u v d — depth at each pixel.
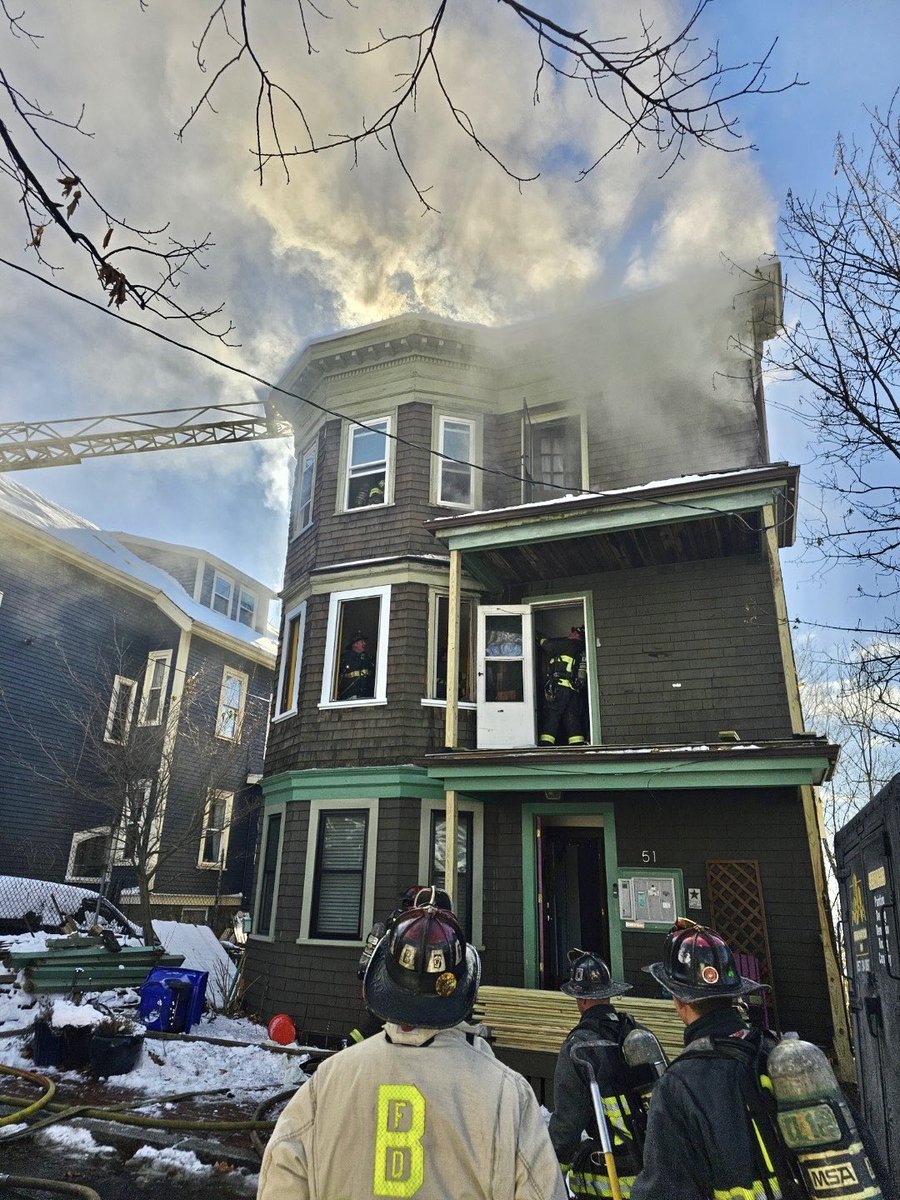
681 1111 1.86
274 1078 7.31
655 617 11.02
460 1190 1.41
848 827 4.99
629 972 9.34
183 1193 4.62
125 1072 7.25
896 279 5.18
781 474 9.20
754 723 10.11
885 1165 3.93
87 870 16.50
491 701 11.20
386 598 12.12
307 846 11.29
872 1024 4.25
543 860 10.71
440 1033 1.57
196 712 18.81
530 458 12.58
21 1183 4.51
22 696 15.91
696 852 9.57
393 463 12.96
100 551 19.20
